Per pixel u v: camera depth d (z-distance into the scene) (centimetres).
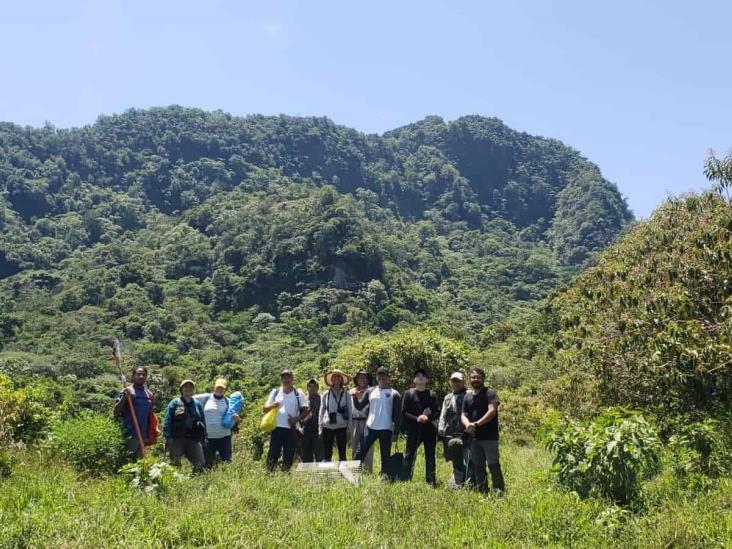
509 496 770
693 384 1091
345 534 605
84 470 838
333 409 1033
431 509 701
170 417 912
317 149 18275
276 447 983
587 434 753
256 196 12769
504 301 10475
